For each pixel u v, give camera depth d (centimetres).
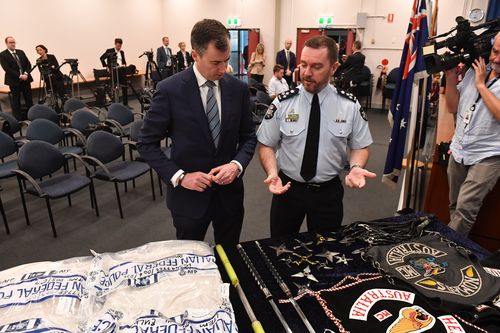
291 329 88
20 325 79
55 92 680
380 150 488
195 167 152
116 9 880
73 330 80
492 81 190
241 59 901
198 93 144
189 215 157
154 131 146
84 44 821
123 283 93
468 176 201
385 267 108
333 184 161
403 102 217
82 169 419
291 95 157
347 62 661
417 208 253
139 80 972
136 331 79
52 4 742
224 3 906
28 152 283
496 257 112
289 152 158
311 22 813
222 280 105
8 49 622
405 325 88
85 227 294
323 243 125
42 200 340
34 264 102
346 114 154
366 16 742
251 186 379
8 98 690
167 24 1009
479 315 89
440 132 274
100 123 422
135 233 285
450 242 119
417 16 203
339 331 87
